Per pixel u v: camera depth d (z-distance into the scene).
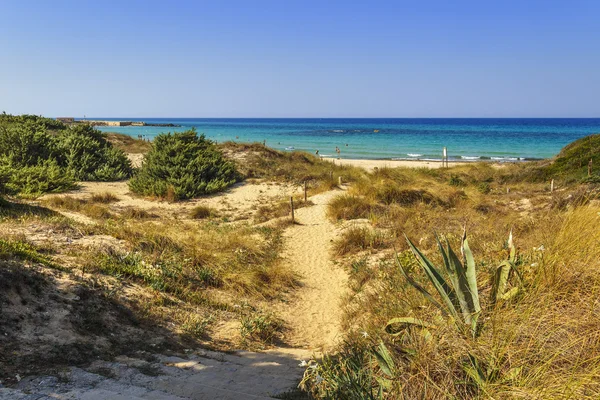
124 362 5.10
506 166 27.55
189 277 9.04
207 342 6.64
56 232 9.53
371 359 3.76
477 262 5.68
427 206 15.61
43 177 20.61
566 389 2.51
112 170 24.59
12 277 5.93
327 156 47.81
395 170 22.94
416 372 3.23
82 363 4.86
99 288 6.95
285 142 70.56
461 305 3.51
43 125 29.59
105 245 9.05
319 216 16.39
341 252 12.10
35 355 4.72
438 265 6.94
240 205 19.88
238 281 9.43
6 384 3.99
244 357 6.08
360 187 18.23
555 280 3.73
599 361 2.72
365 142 70.62
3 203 12.91
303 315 8.59
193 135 25.31
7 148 23.14
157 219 16.86
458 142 69.62
